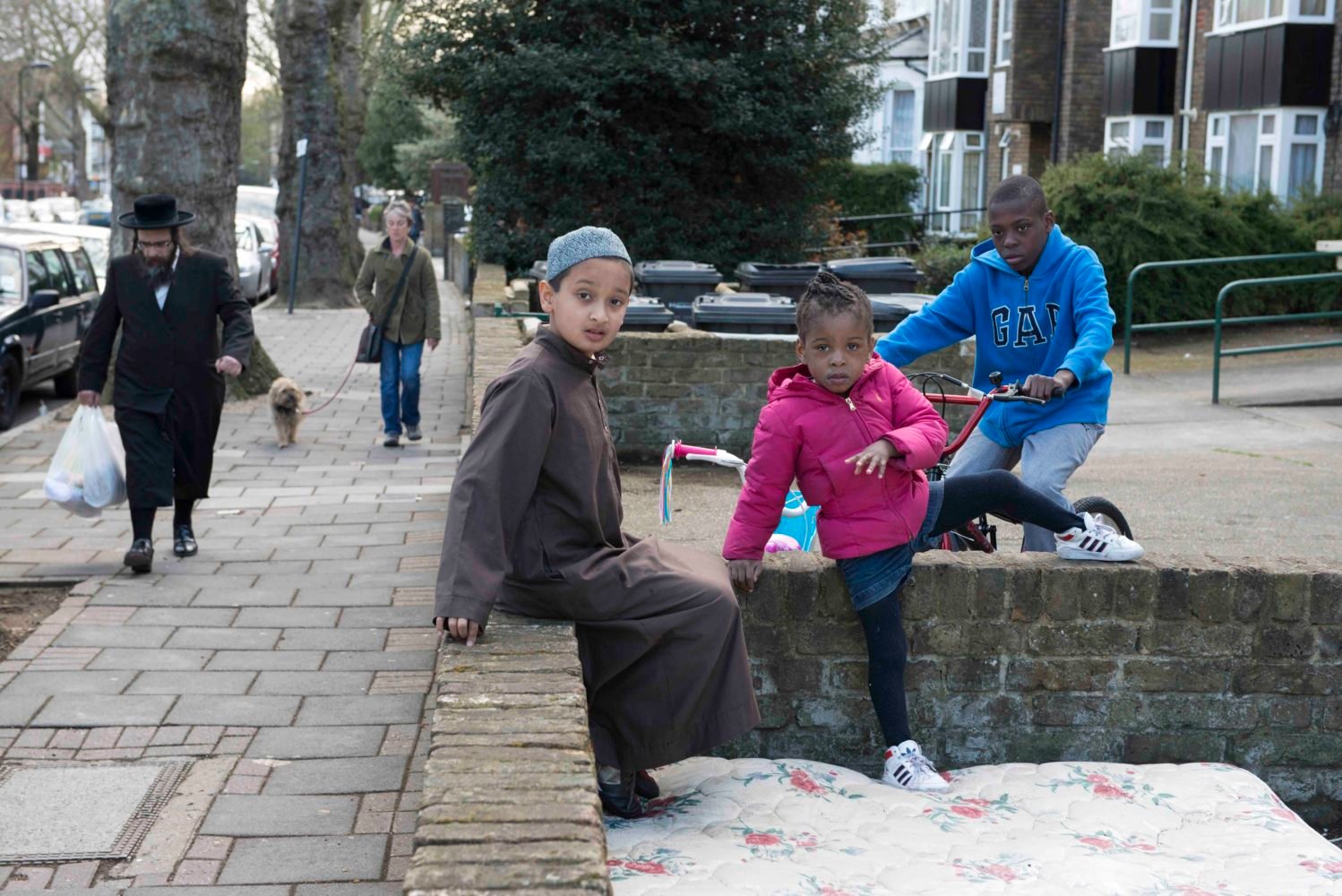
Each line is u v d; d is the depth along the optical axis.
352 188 27.80
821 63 19.31
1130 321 15.99
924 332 5.30
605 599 3.56
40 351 12.95
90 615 6.05
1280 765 4.41
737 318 10.48
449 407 13.28
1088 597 4.30
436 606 3.31
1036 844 3.72
